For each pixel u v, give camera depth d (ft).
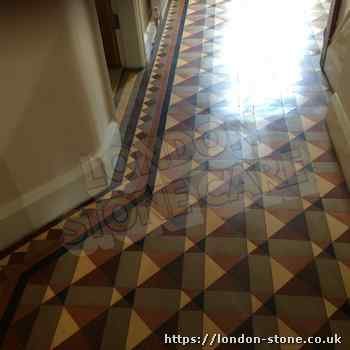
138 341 4.95
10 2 4.55
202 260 5.84
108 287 5.57
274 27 12.34
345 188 6.85
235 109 8.96
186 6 14.26
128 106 9.24
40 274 5.79
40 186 6.10
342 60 8.11
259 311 5.18
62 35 5.35
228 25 12.70
